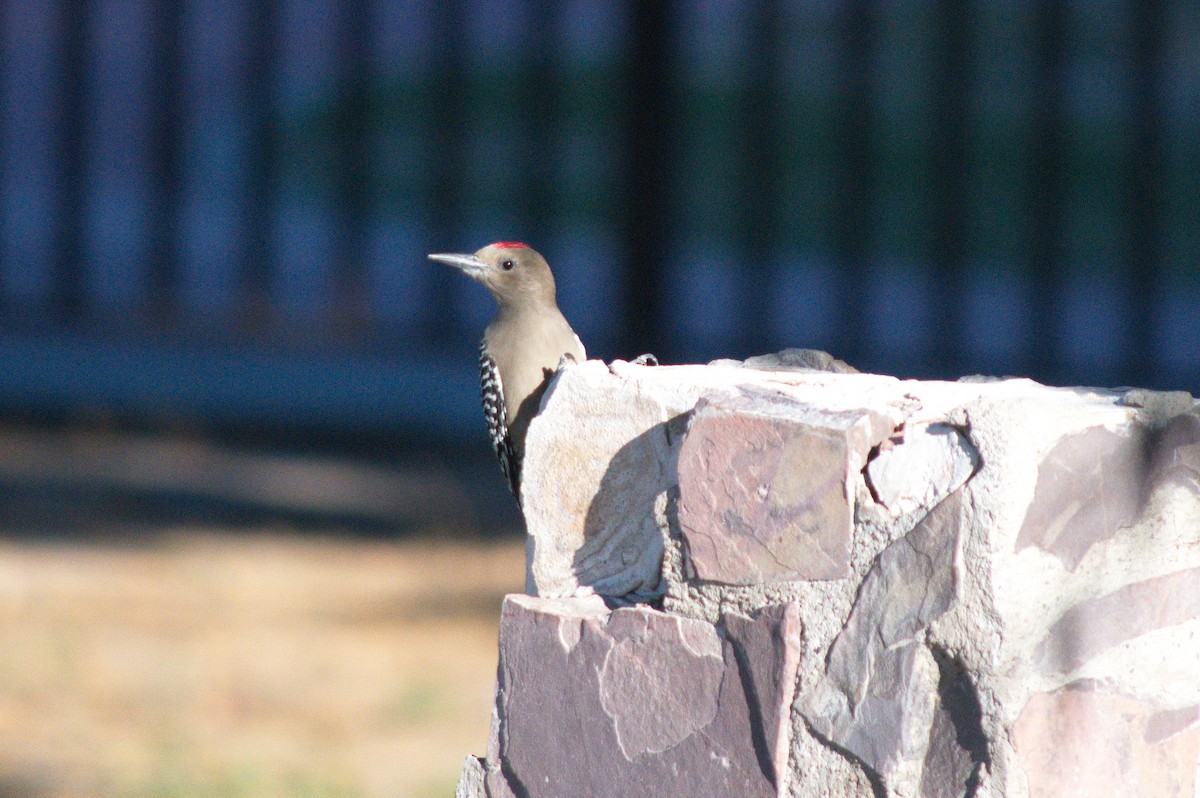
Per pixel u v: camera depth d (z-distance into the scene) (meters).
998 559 3.31
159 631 10.32
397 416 17.36
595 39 23.31
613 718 3.76
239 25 19.55
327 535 13.15
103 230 20.27
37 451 16.17
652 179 16.70
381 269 20.36
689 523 3.68
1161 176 15.84
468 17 18.69
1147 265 15.88
